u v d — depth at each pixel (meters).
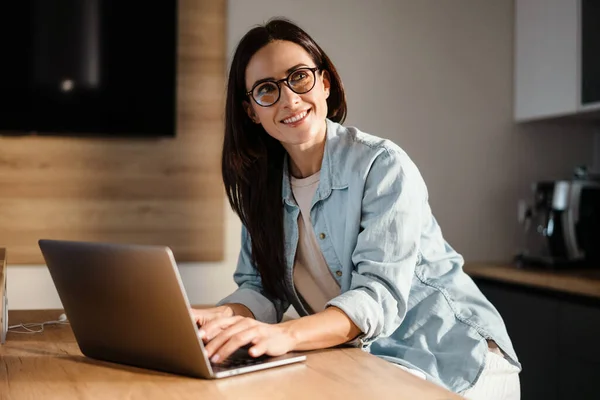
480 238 3.56
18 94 2.92
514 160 3.61
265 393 0.99
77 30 2.98
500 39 3.59
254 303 1.59
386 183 1.43
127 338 1.16
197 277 3.13
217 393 1.00
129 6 3.03
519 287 3.02
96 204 3.03
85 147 3.03
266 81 1.47
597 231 3.24
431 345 1.54
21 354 1.30
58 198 2.99
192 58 3.13
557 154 3.69
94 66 2.99
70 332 1.55
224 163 1.65
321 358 1.22
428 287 1.57
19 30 2.92
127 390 1.02
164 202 3.10
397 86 3.41
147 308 1.10
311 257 1.60
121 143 3.06
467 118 3.53
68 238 3.00
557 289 2.80
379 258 1.38
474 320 1.56
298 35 1.51
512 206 3.61
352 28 3.34
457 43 3.51
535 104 3.48
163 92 3.06
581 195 3.21
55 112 2.96
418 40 3.44
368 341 1.35
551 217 3.26
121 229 3.06
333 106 1.64
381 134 3.38
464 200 3.53
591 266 3.22
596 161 3.76
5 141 2.95
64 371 1.16
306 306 1.66
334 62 3.31
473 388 1.49
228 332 1.19
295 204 1.59
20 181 2.96
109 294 1.15
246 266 1.74
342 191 1.51
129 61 3.03
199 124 3.14
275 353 1.18
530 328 2.95
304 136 1.48
